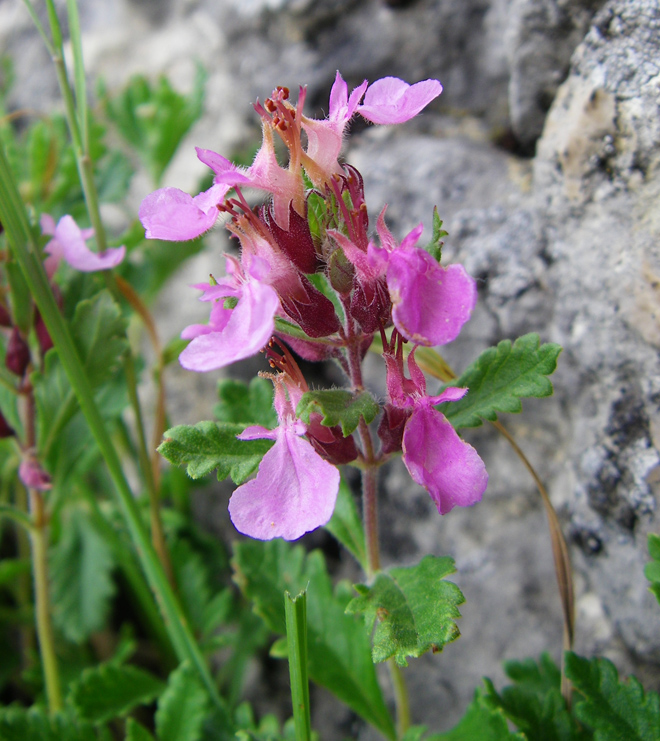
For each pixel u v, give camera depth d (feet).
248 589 0.30
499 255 0.32
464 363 0.34
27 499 0.43
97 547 0.41
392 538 0.37
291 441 0.20
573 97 0.28
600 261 0.27
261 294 0.18
